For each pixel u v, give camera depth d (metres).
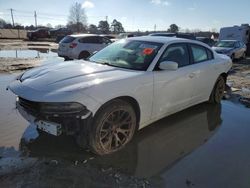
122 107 3.62
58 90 3.27
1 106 5.46
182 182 3.16
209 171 3.42
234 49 16.94
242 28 23.25
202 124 5.00
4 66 10.67
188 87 4.91
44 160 3.38
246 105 6.26
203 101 5.70
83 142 3.38
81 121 3.25
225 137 4.48
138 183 3.06
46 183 2.89
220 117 5.41
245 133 4.67
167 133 4.52
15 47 23.64
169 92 4.43
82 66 4.22
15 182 2.87
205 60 5.50
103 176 3.14
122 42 5.02
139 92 3.83
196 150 3.98
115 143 3.68
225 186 3.12
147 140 4.21
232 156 3.84
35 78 3.71
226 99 6.70
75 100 3.14
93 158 3.54
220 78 6.03
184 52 4.95
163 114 4.48
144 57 4.33
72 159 3.47
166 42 4.65
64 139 4.00
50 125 3.26
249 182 3.22
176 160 3.67
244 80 9.53
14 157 3.45
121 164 3.46
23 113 3.57
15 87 3.64
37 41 34.97
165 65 4.13
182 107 4.97
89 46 13.73
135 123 3.92
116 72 3.91
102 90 3.36
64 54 13.64
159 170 3.40
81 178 3.05
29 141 3.93
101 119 3.39
